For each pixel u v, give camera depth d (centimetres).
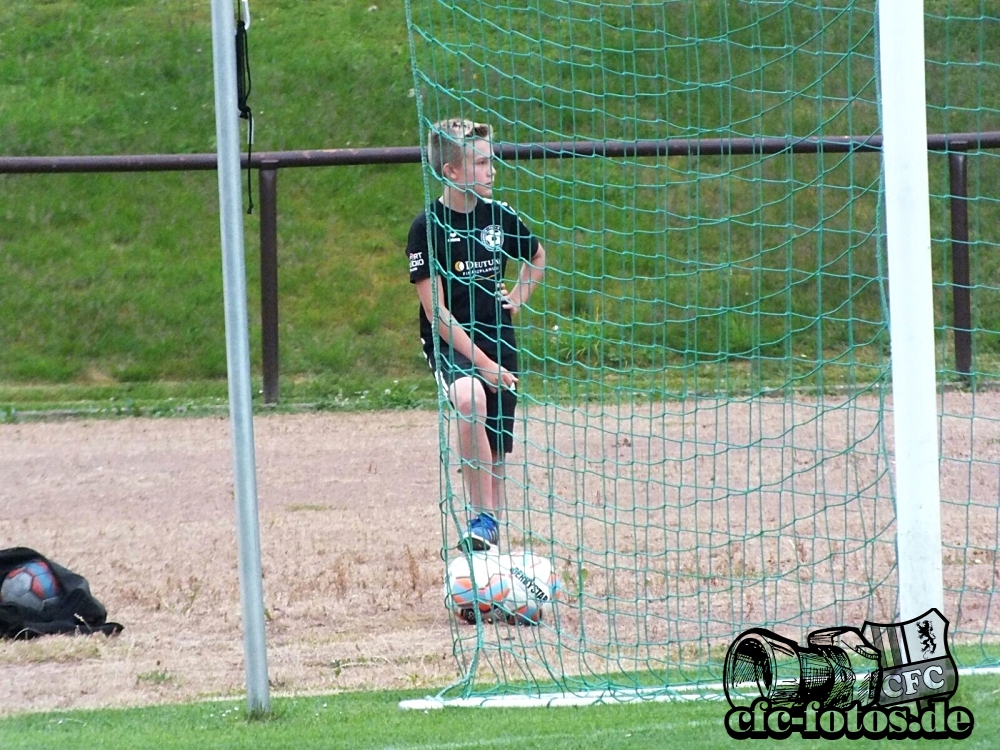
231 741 1312
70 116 5516
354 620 1898
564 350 3878
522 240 2080
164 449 3356
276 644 1786
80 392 4106
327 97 5588
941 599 1284
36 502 2820
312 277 4734
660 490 2661
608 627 1798
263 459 3203
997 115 4372
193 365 4372
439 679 1588
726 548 2189
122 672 1692
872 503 2509
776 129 4441
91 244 4912
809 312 4172
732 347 4016
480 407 1978
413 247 2028
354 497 2778
